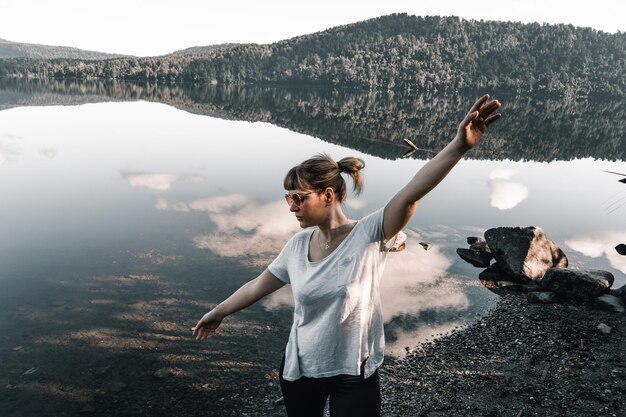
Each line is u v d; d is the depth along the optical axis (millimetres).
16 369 5508
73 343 6070
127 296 7484
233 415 4840
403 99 118688
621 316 7051
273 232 10922
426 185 1675
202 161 21922
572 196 17203
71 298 7371
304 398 2020
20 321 6609
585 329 6633
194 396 5105
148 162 21156
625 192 18125
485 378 5395
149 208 12898
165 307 7141
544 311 7379
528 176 21594
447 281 8727
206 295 7609
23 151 23172
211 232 10859
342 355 1893
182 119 45281
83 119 41656
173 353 5875
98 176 17531
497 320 7141
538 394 4992
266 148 27406
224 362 5707
